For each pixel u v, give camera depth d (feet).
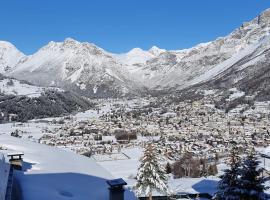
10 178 70.44
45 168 88.07
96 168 97.86
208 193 239.09
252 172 98.89
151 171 154.40
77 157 110.52
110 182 71.31
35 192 69.36
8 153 87.86
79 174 86.58
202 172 384.88
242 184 98.58
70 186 76.69
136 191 154.92
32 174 81.25
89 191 75.82
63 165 93.35
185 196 231.71
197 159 455.22
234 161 103.65
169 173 387.14
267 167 363.97
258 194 98.02
